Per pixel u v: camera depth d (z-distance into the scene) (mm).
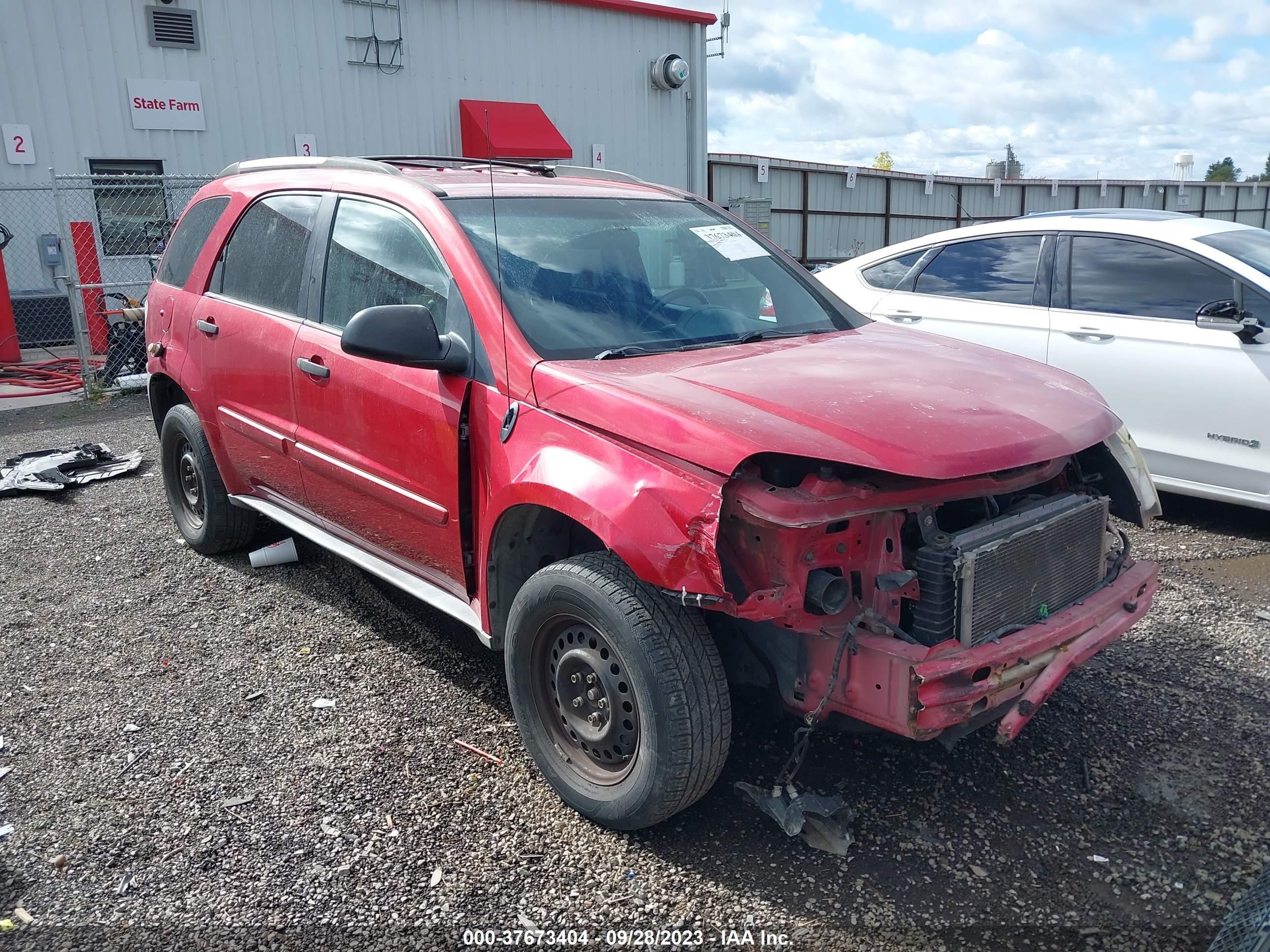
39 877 2729
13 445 8344
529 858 2803
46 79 13117
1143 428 5594
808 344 3531
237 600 4668
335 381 3766
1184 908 2582
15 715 3617
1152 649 4094
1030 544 2824
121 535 5668
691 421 2596
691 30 19062
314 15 14789
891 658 2539
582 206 3871
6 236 12570
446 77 16172
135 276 14258
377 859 2799
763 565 2578
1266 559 5117
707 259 3951
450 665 3996
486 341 3188
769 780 3148
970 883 2688
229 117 14398
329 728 3514
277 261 4336
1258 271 5281
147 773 3234
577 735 2943
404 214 3666
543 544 3254
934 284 6648
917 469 2502
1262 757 3277
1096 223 5969
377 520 3768
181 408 5082
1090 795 3080
